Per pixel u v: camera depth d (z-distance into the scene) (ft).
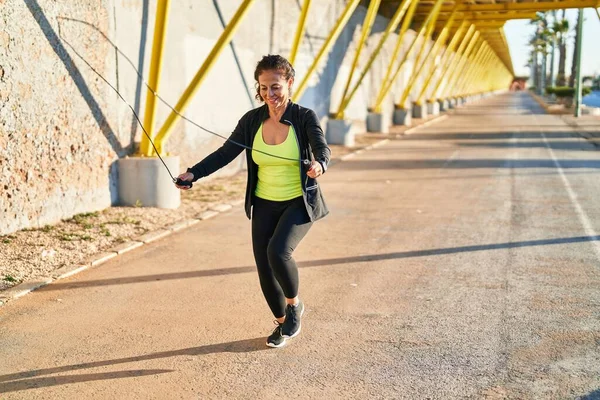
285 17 49.70
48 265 19.33
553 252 21.72
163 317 15.62
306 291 17.71
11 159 21.39
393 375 12.45
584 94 164.76
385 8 81.46
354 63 58.59
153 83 27.58
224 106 39.50
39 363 13.00
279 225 13.04
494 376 12.39
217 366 12.88
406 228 25.59
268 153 12.91
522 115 118.21
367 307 16.38
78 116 24.86
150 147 28.48
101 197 26.66
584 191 34.14
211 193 33.32
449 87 154.40
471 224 26.23
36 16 22.24
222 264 20.27
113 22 27.25
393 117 88.22
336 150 55.16
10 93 21.16
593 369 12.67
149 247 22.34
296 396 11.62
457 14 101.71
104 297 17.04
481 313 15.89
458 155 51.93
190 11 34.91
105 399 11.50
